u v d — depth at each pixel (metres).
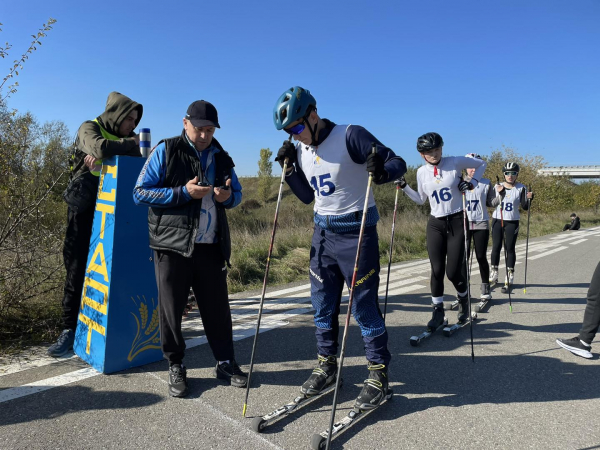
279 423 2.53
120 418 2.52
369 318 2.74
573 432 2.52
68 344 3.47
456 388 3.10
